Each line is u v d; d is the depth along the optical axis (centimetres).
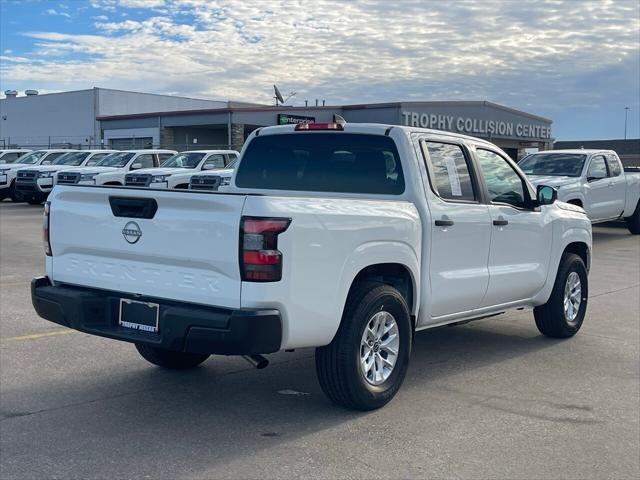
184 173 2166
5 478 421
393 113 3691
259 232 448
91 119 5159
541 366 673
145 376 621
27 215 2170
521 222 688
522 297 710
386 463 449
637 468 449
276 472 434
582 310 799
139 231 493
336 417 527
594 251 1588
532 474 438
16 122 5934
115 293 518
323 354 514
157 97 5412
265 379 618
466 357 702
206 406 549
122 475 427
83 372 630
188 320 461
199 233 465
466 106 4078
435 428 509
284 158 651
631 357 709
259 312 450
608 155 1748
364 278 536
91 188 520
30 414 527
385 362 546
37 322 808
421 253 574
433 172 600
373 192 597
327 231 482
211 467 439
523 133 4581
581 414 544
